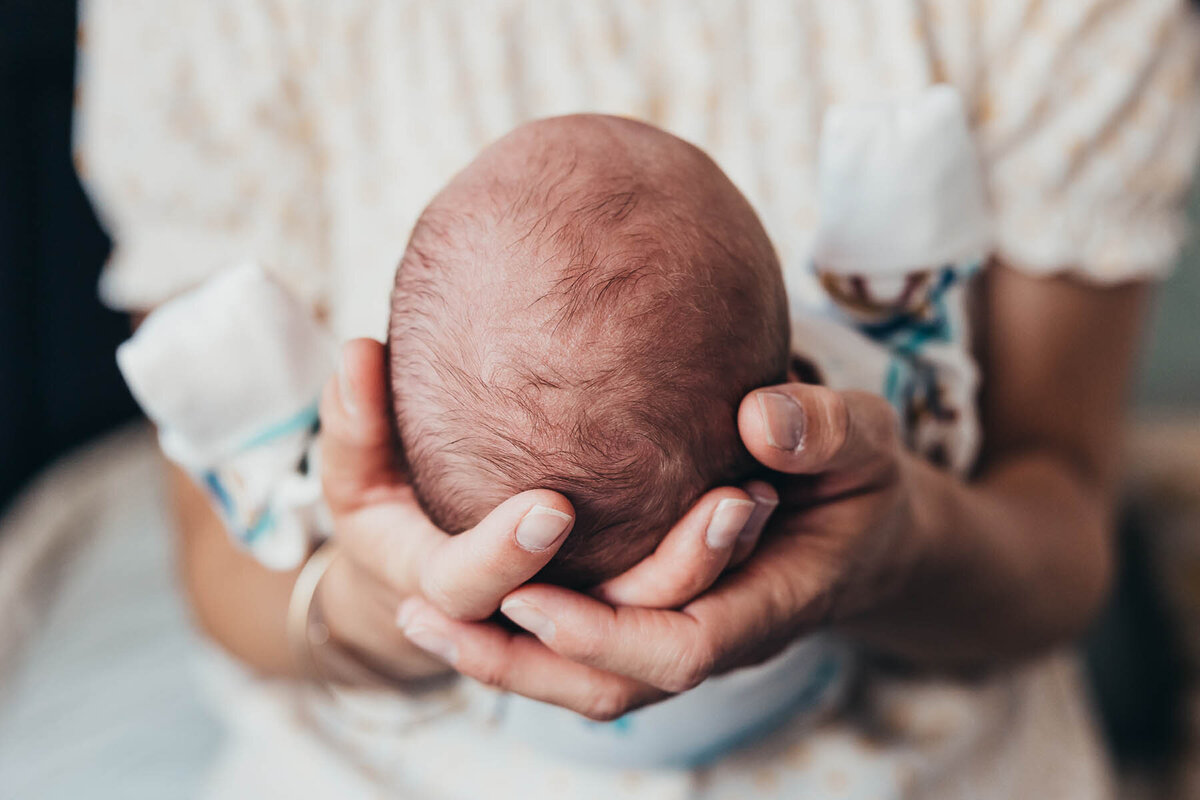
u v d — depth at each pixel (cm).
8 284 139
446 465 44
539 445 42
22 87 136
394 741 73
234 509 59
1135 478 147
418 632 42
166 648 112
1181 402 173
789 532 43
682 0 69
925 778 69
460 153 70
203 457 57
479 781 70
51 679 109
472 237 44
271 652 73
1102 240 70
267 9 73
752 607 40
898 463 43
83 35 80
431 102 71
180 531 80
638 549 43
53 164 140
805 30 69
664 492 42
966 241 59
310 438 57
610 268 42
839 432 38
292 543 58
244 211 74
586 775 68
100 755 97
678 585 39
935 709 74
